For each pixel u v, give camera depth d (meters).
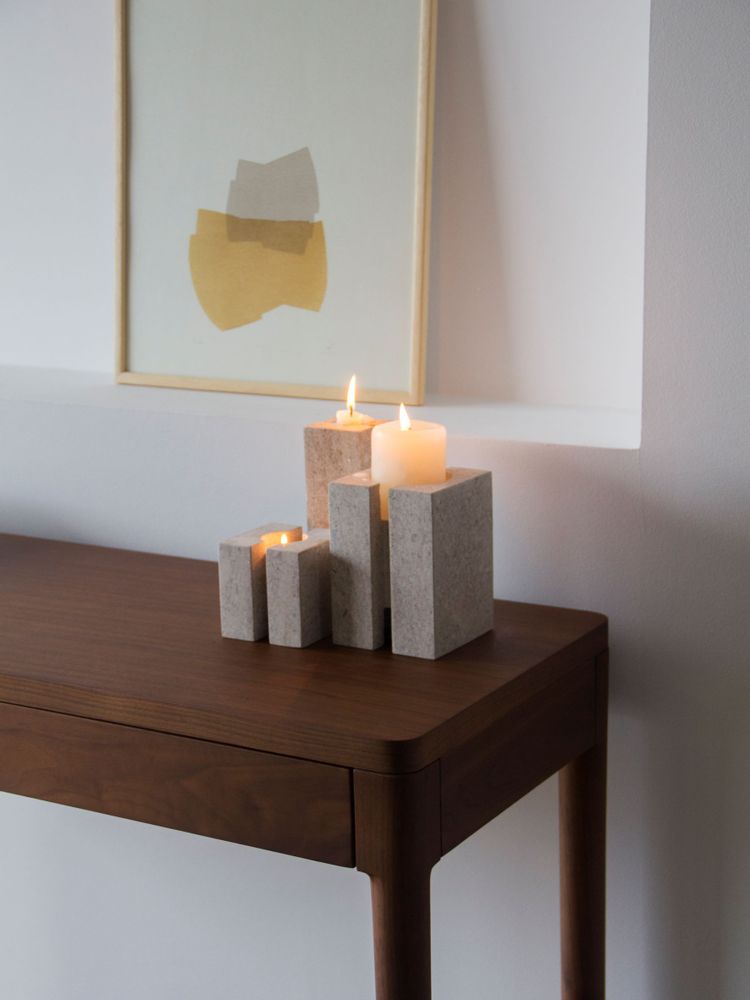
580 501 1.28
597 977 1.34
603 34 1.41
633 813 1.34
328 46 1.50
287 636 1.17
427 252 1.47
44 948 1.76
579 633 1.22
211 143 1.58
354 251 1.51
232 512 1.47
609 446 1.26
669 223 1.19
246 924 1.62
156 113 1.61
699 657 1.26
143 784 1.07
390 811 0.98
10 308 1.81
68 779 1.10
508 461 1.30
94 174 1.72
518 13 1.44
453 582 1.15
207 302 1.61
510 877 1.45
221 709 1.03
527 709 1.13
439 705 1.04
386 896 0.99
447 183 1.52
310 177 1.53
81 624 1.25
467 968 1.50
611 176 1.43
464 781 1.04
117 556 1.50
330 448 1.22
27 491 1.60
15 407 1.58
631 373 1.46
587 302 1.47
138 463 1.51
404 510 1.12
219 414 1.45
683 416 1.22
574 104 1.43
